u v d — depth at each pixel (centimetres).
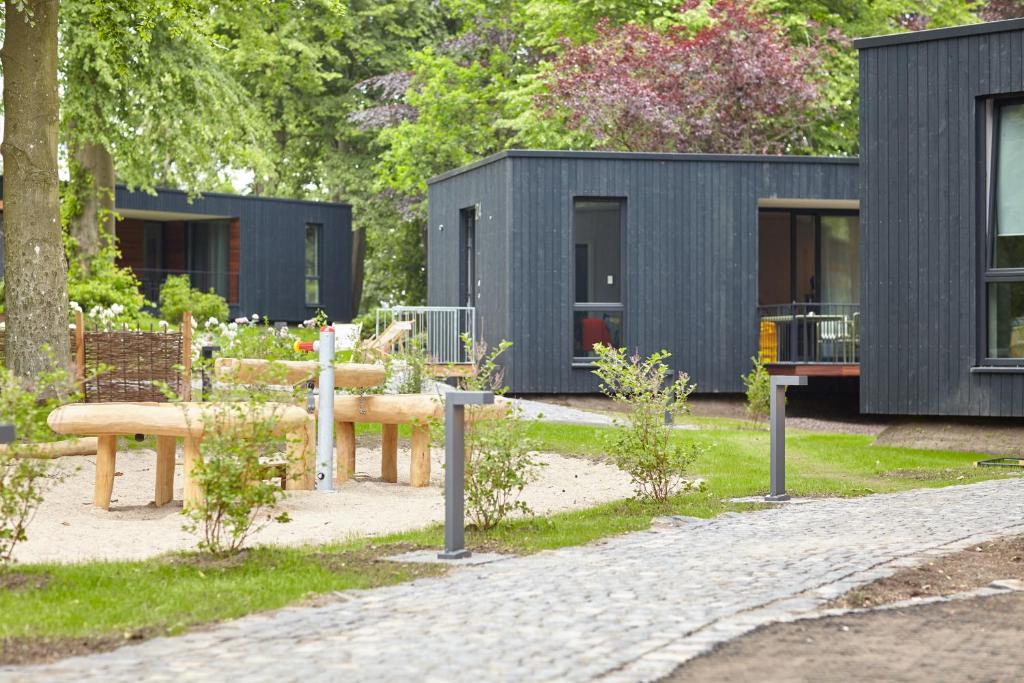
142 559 747
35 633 546
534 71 3284
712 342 2147
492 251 2181
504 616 571
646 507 977
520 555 760
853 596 615
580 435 1481
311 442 1095
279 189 4088
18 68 1392
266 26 2597
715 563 709
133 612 588
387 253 4012
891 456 1409
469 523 893
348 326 2080
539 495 1091
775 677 477
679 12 2881
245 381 974
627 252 2122
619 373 1027
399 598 620
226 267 3616
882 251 1556
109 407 937
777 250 2412
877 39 1552
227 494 731
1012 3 2950
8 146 1396
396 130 3422
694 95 2638
